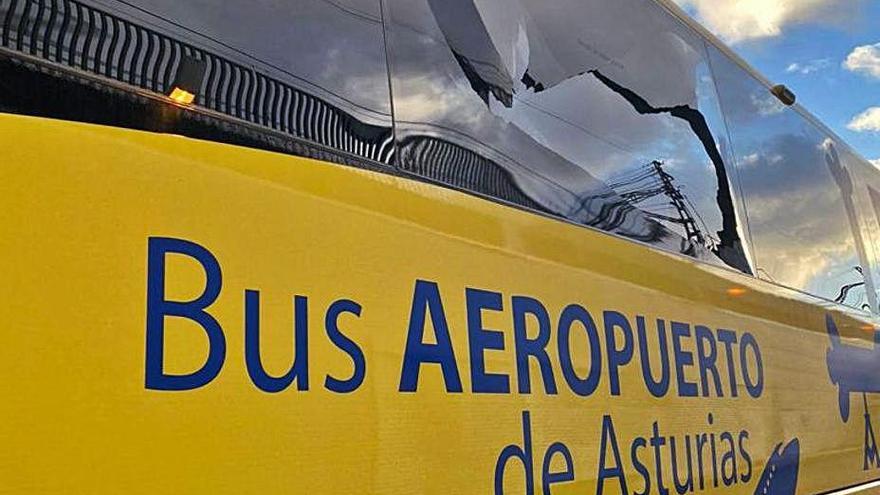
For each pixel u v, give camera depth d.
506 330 1.93
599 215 2.45
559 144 2.41
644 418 2.31
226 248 1.45
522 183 2.19
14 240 1.23
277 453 1.42
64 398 1.21
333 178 1.67
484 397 1.83
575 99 2.55
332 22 1.81
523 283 2.02
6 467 1.15
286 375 1.47
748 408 2.87
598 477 2.10
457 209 1.93
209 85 1.55
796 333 3.42
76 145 1.33
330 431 1.51
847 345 3.90
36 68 1.34
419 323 1.72
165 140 1.44
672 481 2.38
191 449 1.32
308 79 1.72
